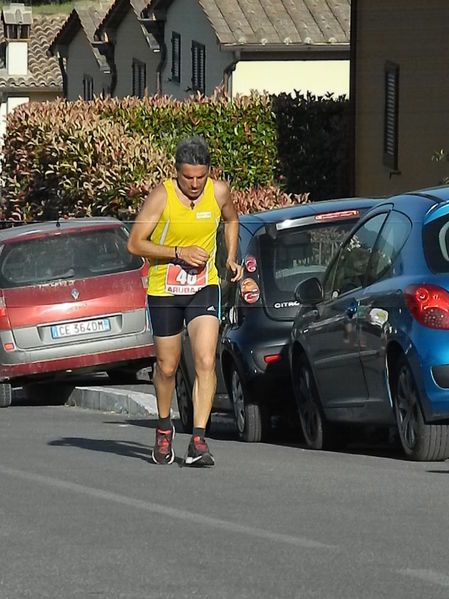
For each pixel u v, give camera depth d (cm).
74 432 3016
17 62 13200
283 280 2891
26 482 2125
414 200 2414
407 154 5938
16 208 6384
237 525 1755
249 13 8250
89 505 1912
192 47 8800
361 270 2511
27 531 1736
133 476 2175
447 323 2241
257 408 2866
